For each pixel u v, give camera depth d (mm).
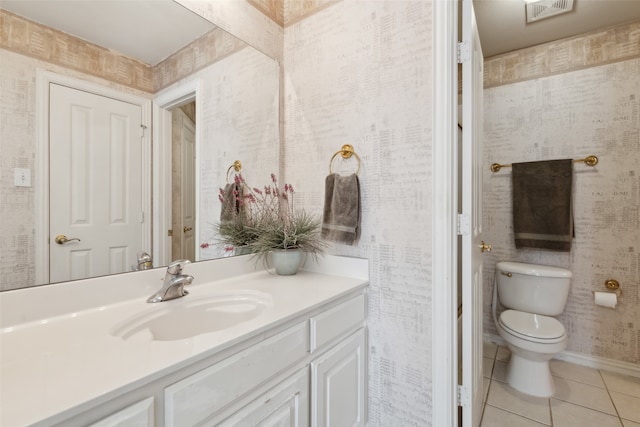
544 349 1667
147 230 1117
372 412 1349
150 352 668
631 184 1889
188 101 1258
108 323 833
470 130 1231
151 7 1137
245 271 1434
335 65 1465
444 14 1148
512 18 1869
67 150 922
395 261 1280
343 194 1374
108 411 542
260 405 834
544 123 2158
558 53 2109
